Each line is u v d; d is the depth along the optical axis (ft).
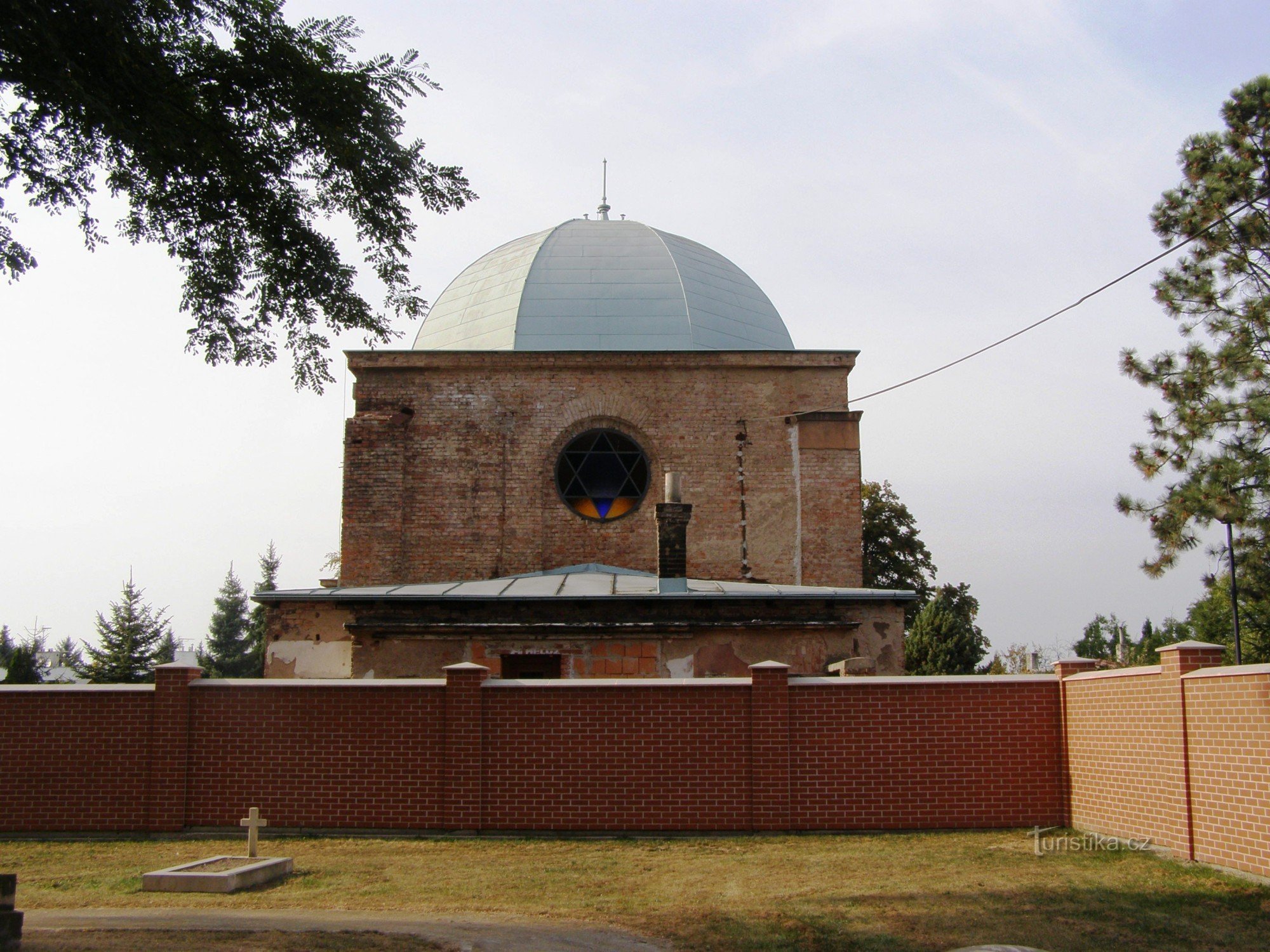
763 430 80.18
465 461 79.15
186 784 49.52
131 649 192.75
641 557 78.54
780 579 78.23
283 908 36.17
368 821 48.80
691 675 63.87
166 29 39.27
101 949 29.73
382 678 61.36
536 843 46.93
